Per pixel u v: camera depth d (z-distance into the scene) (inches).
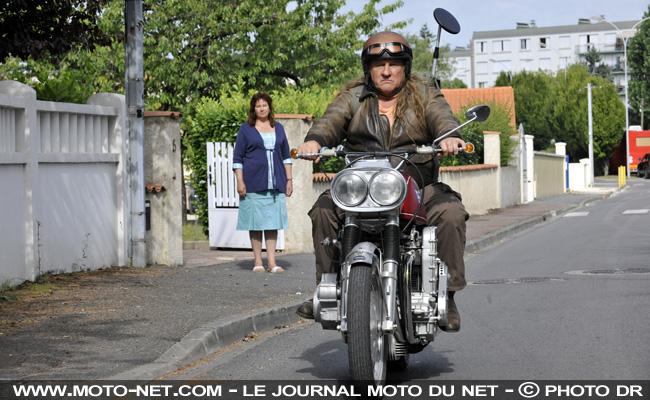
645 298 340.5
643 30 3533.5
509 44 5570.9
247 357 249.9
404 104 211.5
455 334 278.1
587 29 5398.6
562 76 3198.8
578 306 326.6
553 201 1312.7
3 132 334.0
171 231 437.1
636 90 3550.7
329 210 202.5
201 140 581.6
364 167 187.8
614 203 1253.7
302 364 239.5
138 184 417.4
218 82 967.6
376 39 211.9
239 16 949.2
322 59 1071.6
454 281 205.8
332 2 1045.2
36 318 281.1
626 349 245.9
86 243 390.9
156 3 948.0
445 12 221.3
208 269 427.5
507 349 252.4
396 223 189.8
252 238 422.0
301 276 405.1
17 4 313.0
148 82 956.6
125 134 415.2
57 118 370.6
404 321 194.2
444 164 912.9
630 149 2893.7
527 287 387.5
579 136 3029.0
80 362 226.4
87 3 348.5
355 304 181.2
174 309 303.1
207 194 590.9
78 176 385.1
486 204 1026.1
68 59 894.4
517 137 1227.2
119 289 346.0
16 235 340.8
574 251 557.6
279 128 419.5
